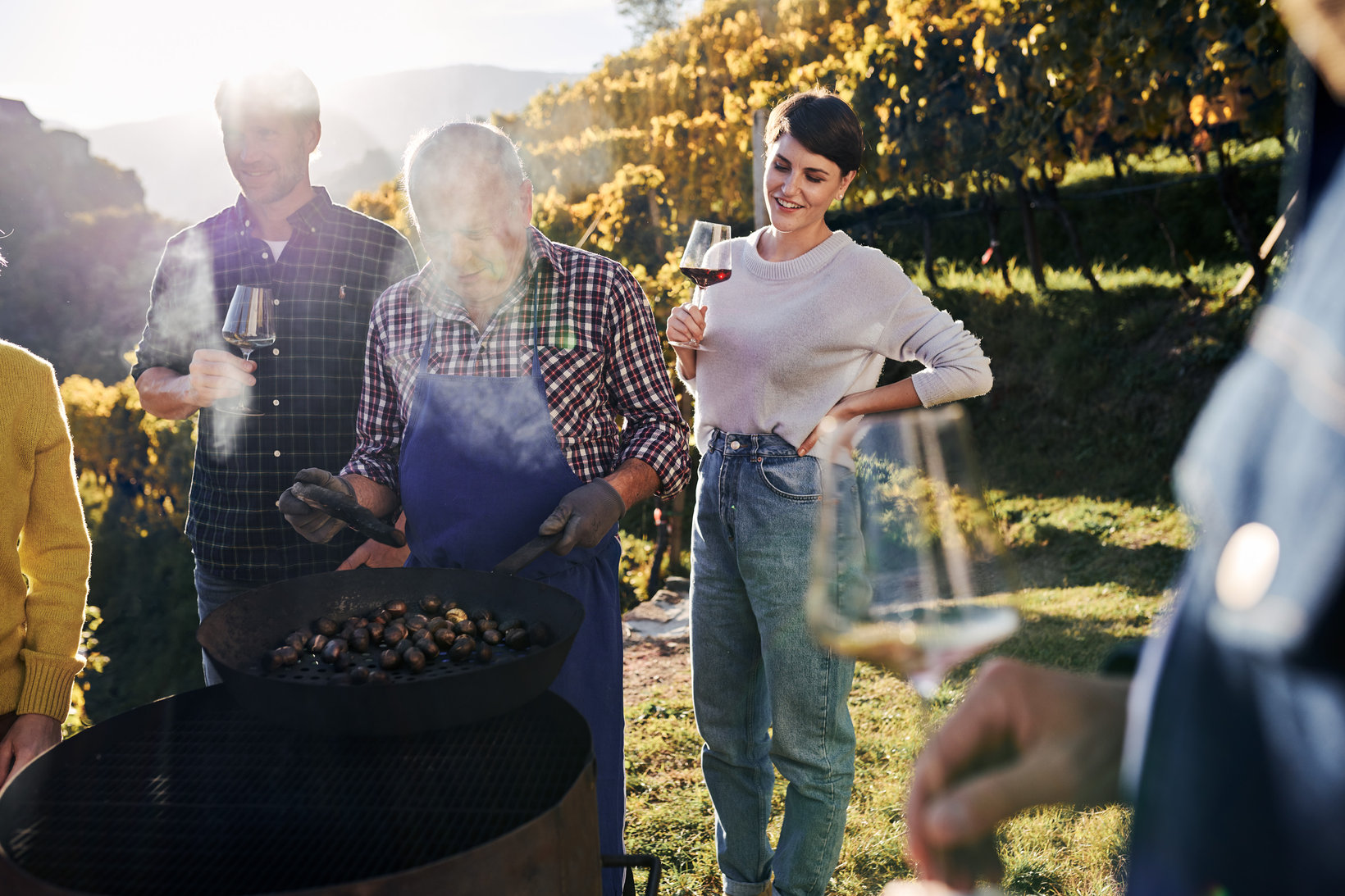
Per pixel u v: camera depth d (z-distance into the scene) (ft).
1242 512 1.01
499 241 6.52
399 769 4.70
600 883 4.72
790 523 7.41
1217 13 18.29
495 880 3.81
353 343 8.71
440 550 6.89
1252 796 1.01
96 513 23.58
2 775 5.90
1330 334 0.94
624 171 29.30
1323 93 1.10
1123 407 26.63
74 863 3.96
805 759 7.54
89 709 20.15
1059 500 23.72
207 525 8.81
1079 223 41.86
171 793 4.47
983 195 37.06
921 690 1.97
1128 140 38.86
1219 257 34.55
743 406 7.73
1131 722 1.36
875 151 31.78
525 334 6.89
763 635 7.55
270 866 3.93
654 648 16.83
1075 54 20.75
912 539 1.99
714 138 32.76
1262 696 0.99
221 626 5.36
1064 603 17.12
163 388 8.38
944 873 1.75
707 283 7.99
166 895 3.75
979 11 27.43
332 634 5.61
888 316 7.59
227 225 8.77
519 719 5.20
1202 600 1.11
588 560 6.89
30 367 6.16
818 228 7.86
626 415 7.43
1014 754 1.84
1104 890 8.14
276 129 8.19
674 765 11.80
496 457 6.85
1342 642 0.91
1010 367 30.66
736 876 8.23
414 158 6.45
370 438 7.63
